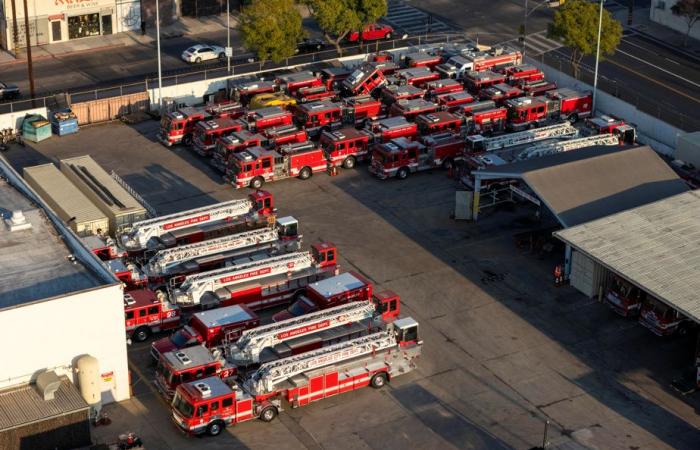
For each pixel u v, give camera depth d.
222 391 56.66
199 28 118.69
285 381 58.12
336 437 56.66
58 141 91.38
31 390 55.22
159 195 82.25
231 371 59.25
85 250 60.84
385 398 59.88
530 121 94.56
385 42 114.25
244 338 60.44
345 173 86.62
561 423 58.00
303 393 58.59
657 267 63.84
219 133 88.06
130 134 93.19
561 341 65.12
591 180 73.56
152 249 71.00
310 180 85.31
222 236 73.12
